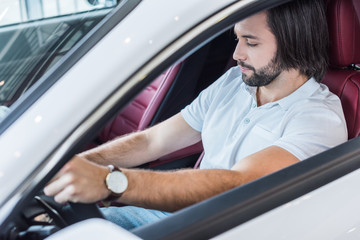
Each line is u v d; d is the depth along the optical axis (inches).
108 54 34.4
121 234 27.7
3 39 61.9
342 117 59.8
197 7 35.1
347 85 62.3
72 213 43.3
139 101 105.1
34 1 63.3
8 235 37.1
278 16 55.0
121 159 68.4
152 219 61.2
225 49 98.7
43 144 32.8
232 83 67.9
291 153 55.0
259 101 63.9
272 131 60.2
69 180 43.4
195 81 97.3
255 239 35.3
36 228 37.8
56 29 62.9
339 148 44.2
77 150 33.7
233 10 36.4
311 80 60.6
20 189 32.4
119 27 35.2
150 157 70.8
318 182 39.9
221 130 65.5
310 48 58.1
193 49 35.7
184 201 49.8
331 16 60.1
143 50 34.1
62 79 34.6
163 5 35.2
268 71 57.7
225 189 50.7
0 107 47.5
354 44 61.4
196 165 74.3
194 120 70.9
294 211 37.6
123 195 48.1
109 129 107.2
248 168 52.9
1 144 33.2
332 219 38.9
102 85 33.7
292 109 59.7
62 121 33.1
